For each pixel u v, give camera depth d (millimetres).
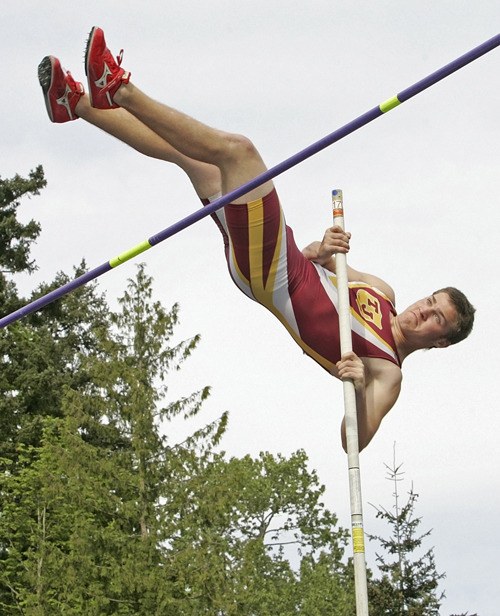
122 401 26984
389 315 9750
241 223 9031
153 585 24031
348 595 45469
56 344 39688
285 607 44750
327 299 9500
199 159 8836
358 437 9367
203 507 25406
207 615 24812
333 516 48375
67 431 26531
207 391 27328
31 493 27484
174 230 8930
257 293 9398
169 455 25703
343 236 9555
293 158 8477
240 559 27375
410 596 46219
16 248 38844
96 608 24297
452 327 9703
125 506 25109
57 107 9242
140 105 8570
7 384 35125
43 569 26422
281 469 48219
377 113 8258
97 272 9211
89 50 8453
